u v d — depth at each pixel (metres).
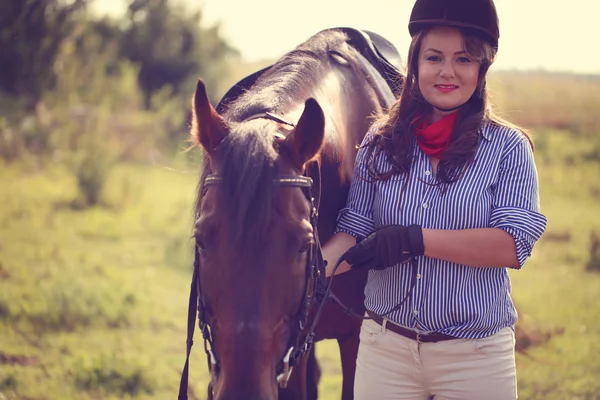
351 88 3.02
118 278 6.62
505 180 2.22
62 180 12.30
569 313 5.84
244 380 1.85
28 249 7.52
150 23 19.88
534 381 4.45
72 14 15.74
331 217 2.71
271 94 2.46
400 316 2.32
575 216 10.21
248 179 1.91
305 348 2.23
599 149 16.39
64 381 4.38
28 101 15.28
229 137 2.02
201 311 2.08
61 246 7.78
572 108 29.61
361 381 2.47
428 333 2.30
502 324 2.29
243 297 1.88
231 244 1.89
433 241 2.16
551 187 12.57
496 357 2.29
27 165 13.26
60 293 5.80
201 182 2.16
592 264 7.55
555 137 20.06
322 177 2.60
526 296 6.38
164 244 8.21
